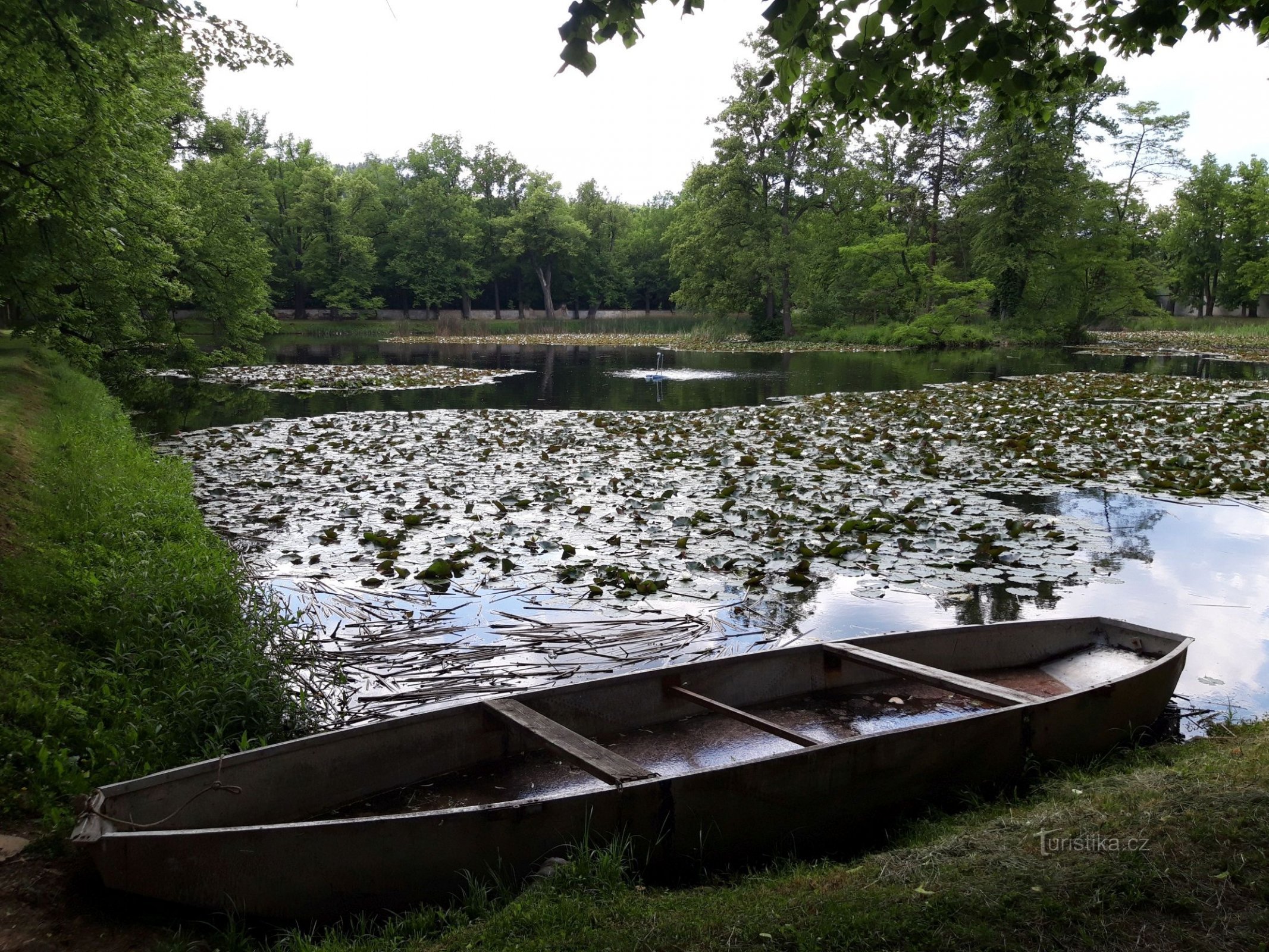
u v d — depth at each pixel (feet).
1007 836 11.02
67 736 14.06
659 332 195.62
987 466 39.09
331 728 16.57
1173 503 33.71
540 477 37.86
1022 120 130.00
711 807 11.46
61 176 31.07
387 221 221.46
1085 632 18.67
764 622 22.07
